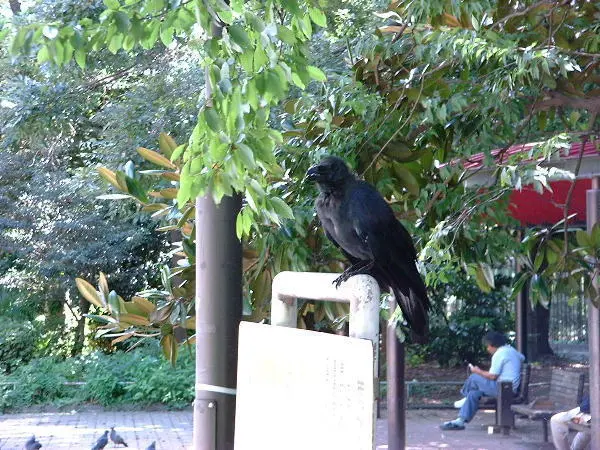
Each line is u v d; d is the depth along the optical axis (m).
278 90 3.01
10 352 20.86
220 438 4.11
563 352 15.13
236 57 3.02
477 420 14.24
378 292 2.79
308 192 5.05
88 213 19.81
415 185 5.25
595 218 6.31
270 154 3.12
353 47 6.57
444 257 4.62
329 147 5.09
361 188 4.47
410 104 5.32
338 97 5.12
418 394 17.55
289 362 2.87
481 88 5.24
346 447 2.43
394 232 4.38
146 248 20.72
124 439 13.75
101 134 17.55
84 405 17.50
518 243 5.33
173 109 15.79
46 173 19.56
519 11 5.88
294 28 3.31
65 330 21.72
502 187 4.77
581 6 6.11
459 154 5.22
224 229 4.14
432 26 5.44
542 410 11.89
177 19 3.13
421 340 4.32
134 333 5.19
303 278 3.22
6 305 22.12
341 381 2.49
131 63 16.31
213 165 3.12
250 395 3.23
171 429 14.84
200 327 4.17
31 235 19.92
